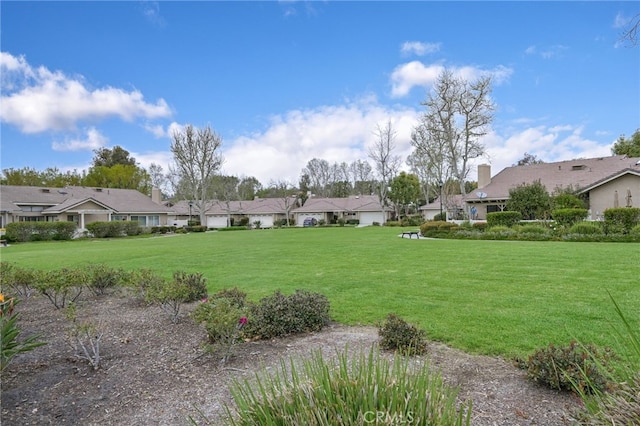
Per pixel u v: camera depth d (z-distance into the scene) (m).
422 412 1.28
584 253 10.34
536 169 27.19
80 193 36.12
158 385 2.89
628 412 1.48
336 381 1.41
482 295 5.68
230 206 52.22
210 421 2.27
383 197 44.88
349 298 5.76
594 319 4.30
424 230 20.61
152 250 15.36
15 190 32.09
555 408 2.30
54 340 4.09
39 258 13.13
